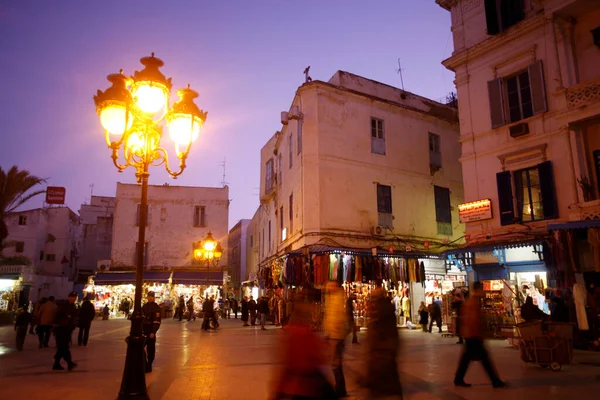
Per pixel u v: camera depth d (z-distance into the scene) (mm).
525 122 16078
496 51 17406
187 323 28078
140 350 7023
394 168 22734
